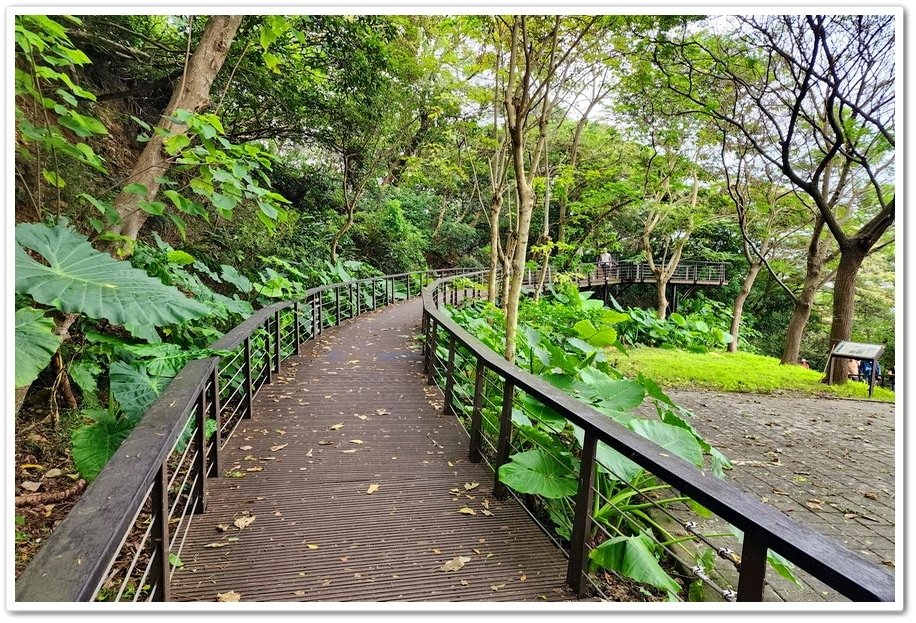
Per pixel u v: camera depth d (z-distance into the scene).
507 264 8.59
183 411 1.78
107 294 2.04
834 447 4.84
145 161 3.30
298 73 7.24
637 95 8.83
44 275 1.98
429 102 9.92
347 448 3.35
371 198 14.10
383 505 2.61
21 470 3.04
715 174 12.58
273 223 3.32
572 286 13.81
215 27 3.46
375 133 9.75
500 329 7.34
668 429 2.87
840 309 7.84
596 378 3.67
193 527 2.33
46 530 2.66
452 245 18.80
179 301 2.25
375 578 2.01
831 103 6.38
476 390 3.25
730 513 1.24
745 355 10.85
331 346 6.91
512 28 4.82
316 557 2.14
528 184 5.70
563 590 1.98
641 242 18.39
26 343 1.86
